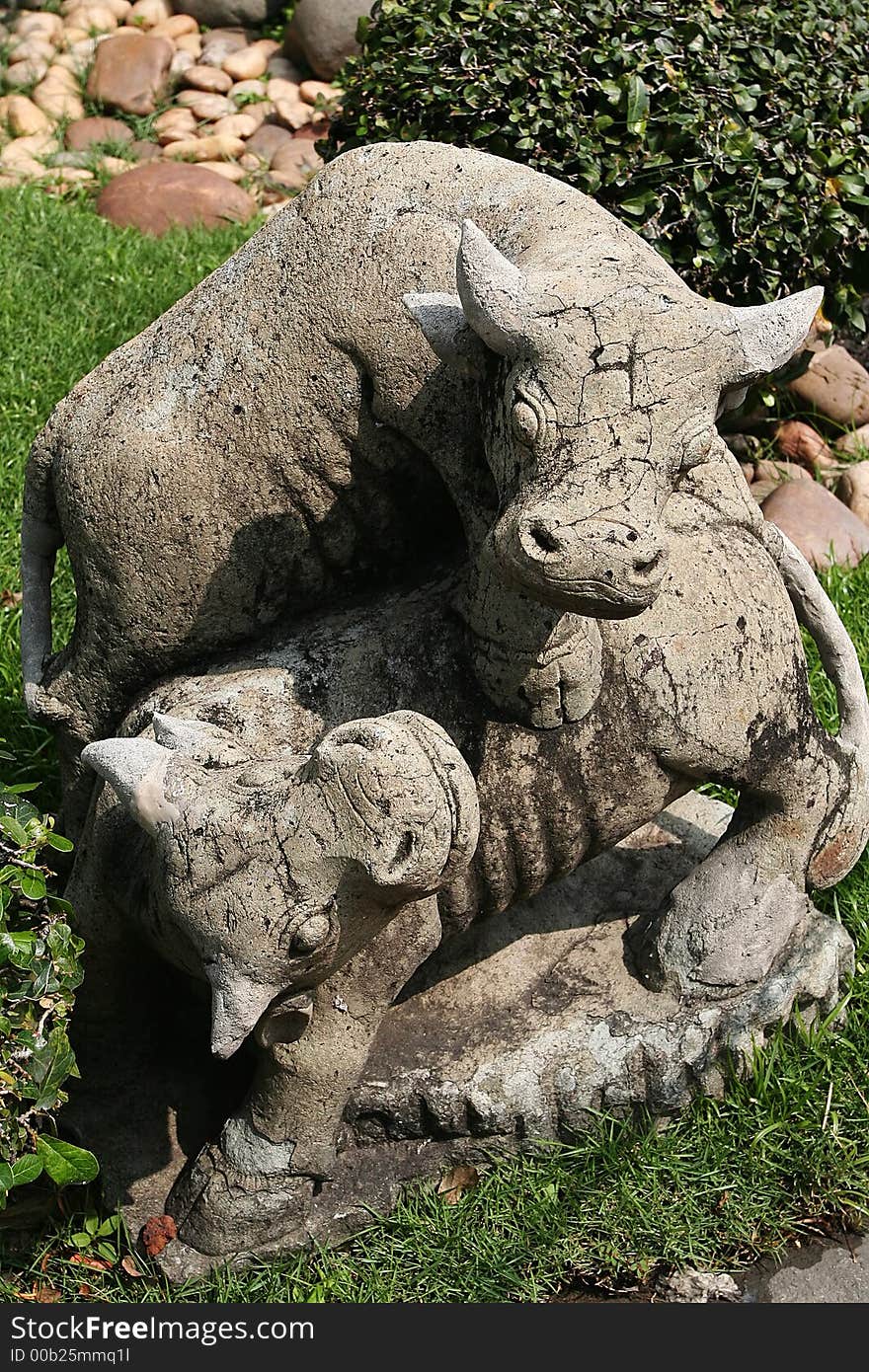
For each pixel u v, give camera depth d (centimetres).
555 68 419
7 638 388
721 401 217
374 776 204
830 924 298
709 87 429
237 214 674
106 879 249
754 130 434
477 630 232
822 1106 283
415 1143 270
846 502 472
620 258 207
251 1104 251
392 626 245
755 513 259
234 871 213
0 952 235
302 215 244
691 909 274
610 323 197
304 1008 232
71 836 293
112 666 265
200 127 759
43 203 648
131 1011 273
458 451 230
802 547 439
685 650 239
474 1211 267
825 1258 270
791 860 268
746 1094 281
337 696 242
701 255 425
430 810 204
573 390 196
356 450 241
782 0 460
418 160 241
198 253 617
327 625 251
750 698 245
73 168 723
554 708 233
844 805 271
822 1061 290
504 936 286
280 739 240
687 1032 272
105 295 570
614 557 187
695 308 200
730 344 198
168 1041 280
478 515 229
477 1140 269
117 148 740
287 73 802
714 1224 271
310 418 240
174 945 236
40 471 271
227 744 230
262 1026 235
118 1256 261
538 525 190
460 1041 271
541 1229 264
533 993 279
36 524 282
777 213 429
